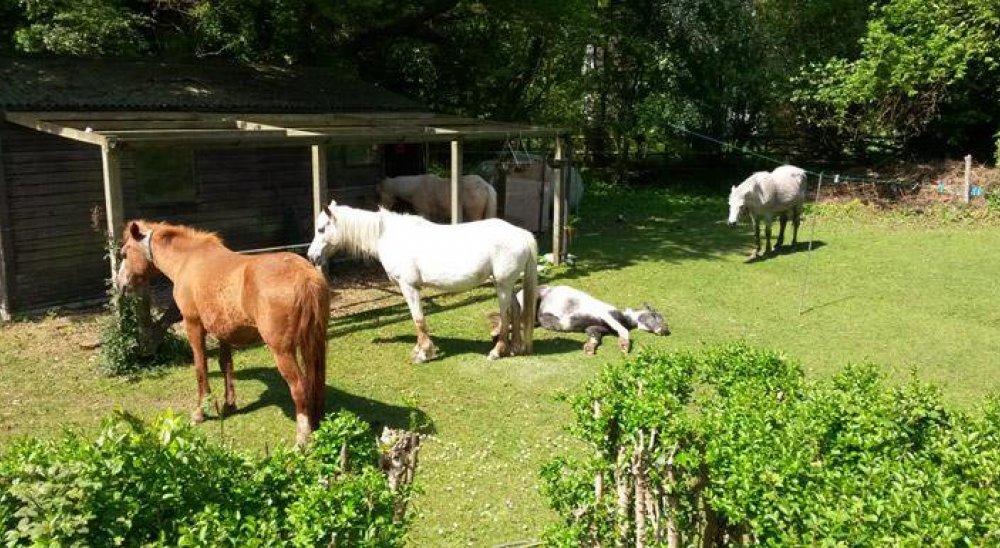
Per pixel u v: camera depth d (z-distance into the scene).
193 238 6.76
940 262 13.54
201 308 6.36
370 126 12.66
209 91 12.11
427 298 11.09
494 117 21.72
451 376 7.98
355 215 8.45
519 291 9.91
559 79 22.36
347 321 9.98
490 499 5.52
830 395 4.40
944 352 8.86
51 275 10.31
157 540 3.24
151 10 16.33
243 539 3.11
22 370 8.00
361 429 3.86
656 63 22.55
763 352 5.28
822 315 10.37
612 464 4.26
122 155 10.82
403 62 20.12
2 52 11.20
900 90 19.23
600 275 12.55
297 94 13.44
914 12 18.92
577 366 8.28
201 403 6.75
